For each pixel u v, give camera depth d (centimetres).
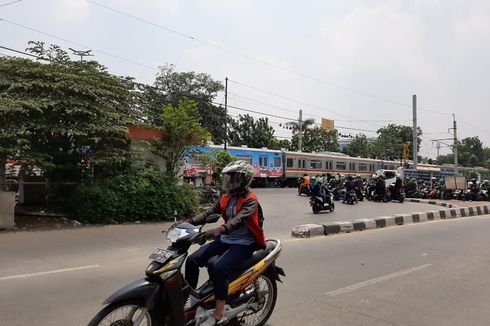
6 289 591
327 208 1817
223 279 409
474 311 553
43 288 599
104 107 1292
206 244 449
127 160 1352
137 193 1295
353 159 5081
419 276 733
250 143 5475
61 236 1013
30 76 1216
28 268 711
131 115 1402
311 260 838
